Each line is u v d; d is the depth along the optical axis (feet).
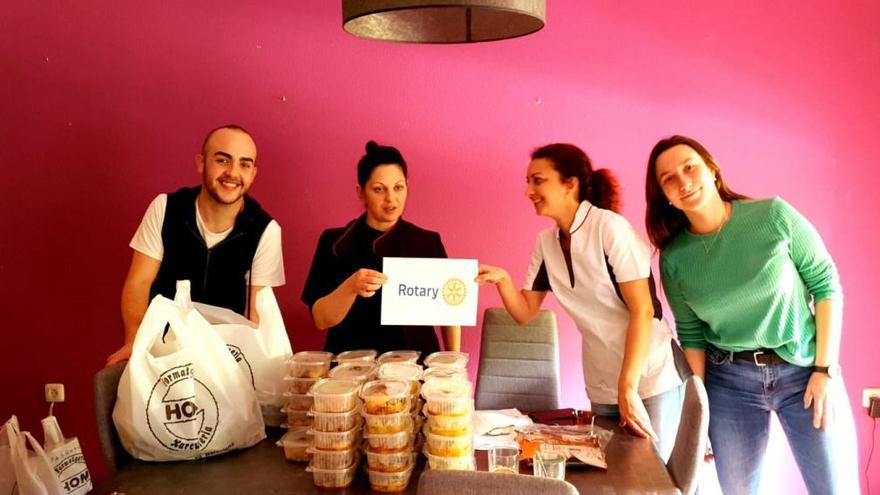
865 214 8.82
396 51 8.84
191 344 5.29
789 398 6.66
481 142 8.92
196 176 9.02
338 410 4.73
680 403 6.54
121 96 8.93
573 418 6.10
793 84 8.68
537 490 3.63
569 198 6.50
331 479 4.75
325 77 8.89
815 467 6.63
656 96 8.79
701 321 7.10
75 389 9.35
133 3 8.82
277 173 9.02
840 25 8.57
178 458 5.27
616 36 8.72
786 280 6.44
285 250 9.14
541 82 8.82
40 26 8.87
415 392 5.22
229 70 8.89
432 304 6.00
